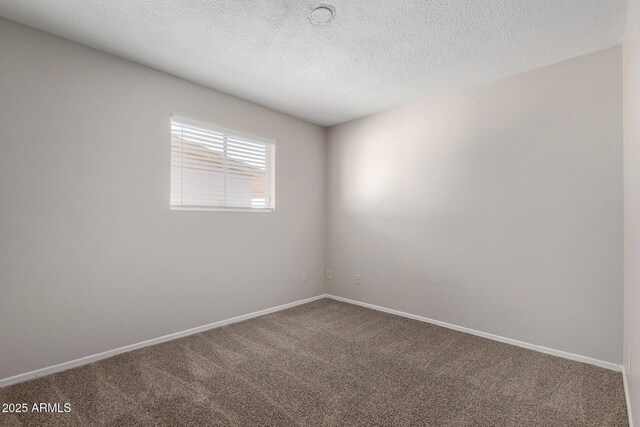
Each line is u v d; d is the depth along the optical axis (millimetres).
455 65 2568
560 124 2488
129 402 1838
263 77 2805
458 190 3061
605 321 2297
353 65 2580
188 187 2916
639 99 1419
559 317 2492
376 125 3746
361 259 3896
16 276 2023
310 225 4090
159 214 2686
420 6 1857
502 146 2783
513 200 2721
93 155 2330
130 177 2516
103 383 2041
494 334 2828
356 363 2355
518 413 1771
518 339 2693
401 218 3506
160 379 2098
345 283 4074
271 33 2146
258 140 3494
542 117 2572
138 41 2246
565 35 2135
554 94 2518
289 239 3820
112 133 2422
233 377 2137
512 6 1848
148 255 2625
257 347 2631
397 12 1914
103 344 2389
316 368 2273
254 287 3445
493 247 2836
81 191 2275
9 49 1995
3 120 1971
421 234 3336
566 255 2459
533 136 2617
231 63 2561
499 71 2664
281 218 3721
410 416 1738
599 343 2320
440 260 3186
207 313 3035
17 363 2029
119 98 2459
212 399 1878
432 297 3250
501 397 1923
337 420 1702
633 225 1694
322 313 3576
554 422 1696
